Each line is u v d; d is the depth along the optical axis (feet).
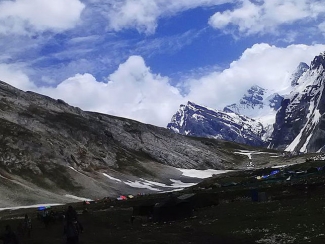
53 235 205.05
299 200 227.20
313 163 545.03
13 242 134.51
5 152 640.58
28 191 519.19
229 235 161.27
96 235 192.34
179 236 172.14
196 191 386.32
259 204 235.20
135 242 162.71
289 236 145.28
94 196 583.17
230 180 542.16
